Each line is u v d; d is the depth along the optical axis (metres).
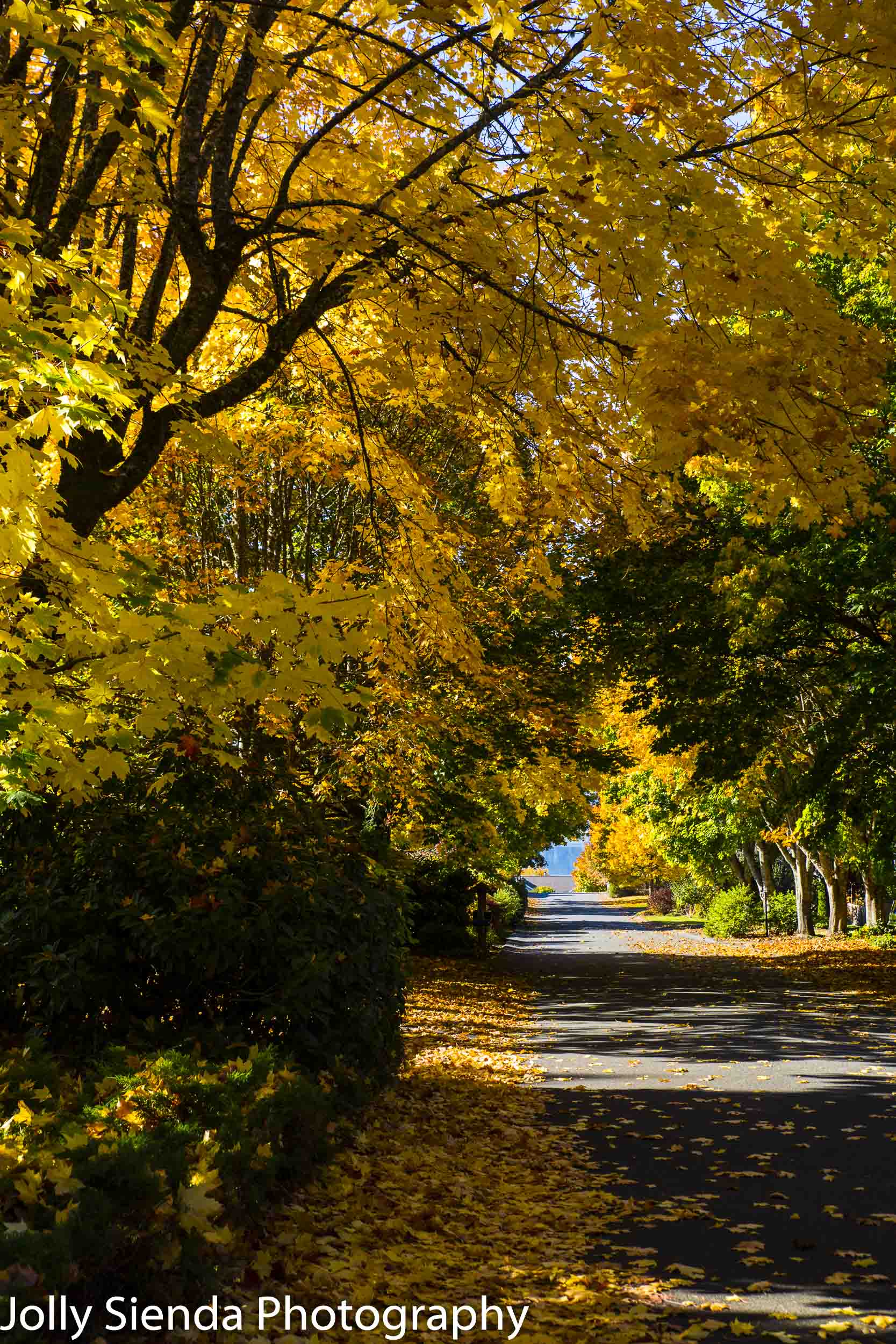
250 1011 6.79
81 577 4.05
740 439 5.09
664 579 16.30
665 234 4.79
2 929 6.48
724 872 42.66
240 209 7.70
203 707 4.82
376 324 7.62
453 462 14.59
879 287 11.70
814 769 15.67
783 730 21.31
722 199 4.84
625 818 51.03
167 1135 4.27
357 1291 4.30
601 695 23.17
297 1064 6.21
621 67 4.90
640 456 6.83
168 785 7.28
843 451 5.31
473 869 27.92
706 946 30.81
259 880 6.91
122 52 5.00
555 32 5.55
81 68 5.42
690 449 5.00
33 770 4.48
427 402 9.32
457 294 5.85
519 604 16.14
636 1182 6.16
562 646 17.73
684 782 27.77
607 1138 7.30
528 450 8.04
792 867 40.66
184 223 6.55
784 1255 4.82
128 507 11.37
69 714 4.18
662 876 56.56
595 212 4.82
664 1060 10.52
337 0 6.89
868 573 13.70
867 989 16.86
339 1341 3.86
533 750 17.17
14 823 6.92
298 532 15.31
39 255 4.76
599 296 5.66
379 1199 5.66
